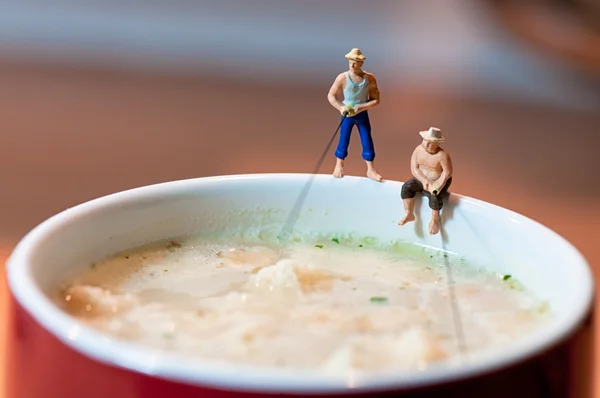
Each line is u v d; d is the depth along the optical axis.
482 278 0.19
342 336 0.16
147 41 0.60
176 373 0.14
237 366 0.14
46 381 0.15
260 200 0.20
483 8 0.57
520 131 0.50
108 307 0.17
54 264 0.17
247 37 0.60
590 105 0.55
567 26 0.56
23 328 0.15
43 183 0.37
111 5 0.59
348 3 0.58
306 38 0.59
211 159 0.43
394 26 0.58
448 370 0.14
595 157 0.46
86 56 0.59
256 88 0.56
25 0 0.59
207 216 0.20
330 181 0.20
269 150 0.44
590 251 0.32
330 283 0.18
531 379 0.14
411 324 0.17
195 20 0.59
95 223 0.18
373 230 0.20
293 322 0.17
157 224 0.19
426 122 0.50
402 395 0.14
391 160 0.41
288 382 0.14
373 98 0.20
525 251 0.18
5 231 0.31
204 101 0.53
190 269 0.19
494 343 0.16
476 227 0.19
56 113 0.49
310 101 0.54
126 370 0.14
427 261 0.19
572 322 0.15
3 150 0.42
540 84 0.57
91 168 0.40
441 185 0.19
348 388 0.14
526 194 0.39
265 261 0.19
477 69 0.58
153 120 0.48
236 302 0.17
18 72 0.56
